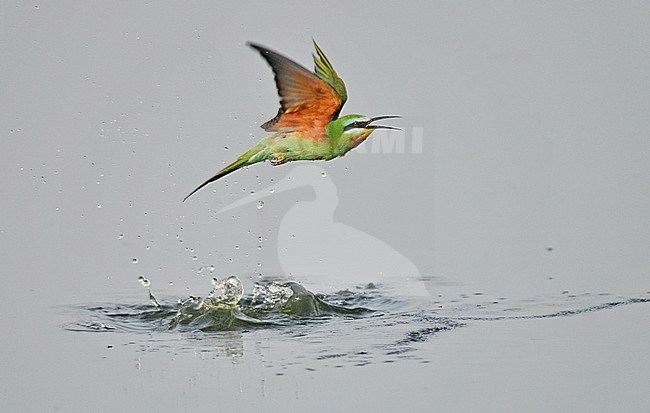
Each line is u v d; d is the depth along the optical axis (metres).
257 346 19.33
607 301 22.61
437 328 20.62
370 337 19.86
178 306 22.64
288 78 18.75
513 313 21.59
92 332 20.58
